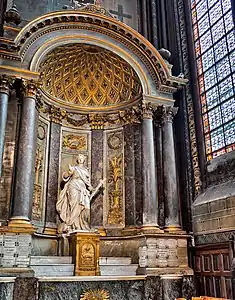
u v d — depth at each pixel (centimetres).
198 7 1292
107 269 959
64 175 1143
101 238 1109
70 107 1253
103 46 1148
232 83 1065
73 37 1120
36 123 1084
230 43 1097
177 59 1318
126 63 1174
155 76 1172
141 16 1450
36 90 1040
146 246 995
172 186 1100
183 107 1237
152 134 1133
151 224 1040
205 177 1114
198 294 1012
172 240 1024
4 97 996
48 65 1151
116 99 1269
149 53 1162
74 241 923
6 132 1025
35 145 1062
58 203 1108
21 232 888
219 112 1106
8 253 866
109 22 1138
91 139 1257
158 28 1402
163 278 937
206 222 1054
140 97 1184
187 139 1198
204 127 1168
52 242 1074
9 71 1014
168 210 1080
